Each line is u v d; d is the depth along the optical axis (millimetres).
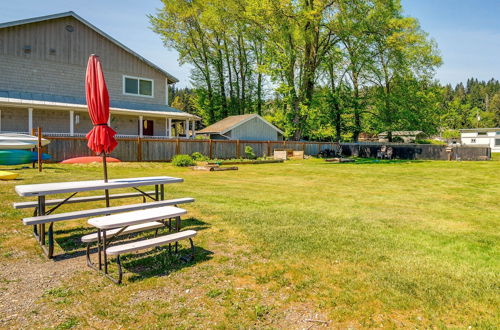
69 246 4898
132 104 24750
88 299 3293
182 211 4508
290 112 31906
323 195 9898
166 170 16875
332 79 35688
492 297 3369
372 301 3279
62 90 22172
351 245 4965
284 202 8477
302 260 4359
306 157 29797
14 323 2818
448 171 18625
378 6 29844
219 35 40188
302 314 3041
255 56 42719
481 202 9141
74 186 4770
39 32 21234
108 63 23953
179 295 3395
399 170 19172
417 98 33281
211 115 44219
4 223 5801
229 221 6266
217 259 4391
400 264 4234
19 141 15281
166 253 4605
